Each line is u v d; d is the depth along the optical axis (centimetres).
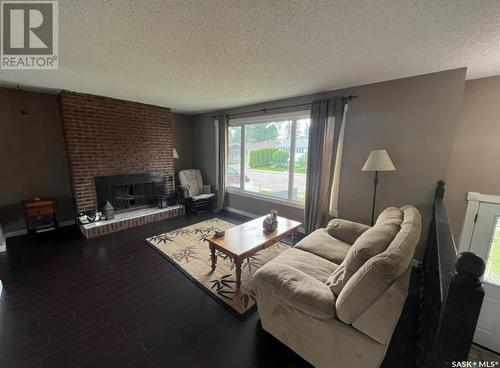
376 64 214
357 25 147
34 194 352
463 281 71
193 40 169
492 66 209
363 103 284
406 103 254
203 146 543
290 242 330
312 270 175
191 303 201
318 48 182
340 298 118
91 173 361
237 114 448
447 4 123
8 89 318
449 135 233
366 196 295
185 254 289
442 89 231
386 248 136
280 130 393
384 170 260
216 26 150
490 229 240
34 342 159
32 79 270
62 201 378
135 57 201
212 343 161
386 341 110
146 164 432
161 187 461
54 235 345
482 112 237
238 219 438
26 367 142
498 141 232
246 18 140
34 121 342
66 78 264
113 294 213
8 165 328
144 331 170
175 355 151
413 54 191
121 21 144
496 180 236
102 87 305
